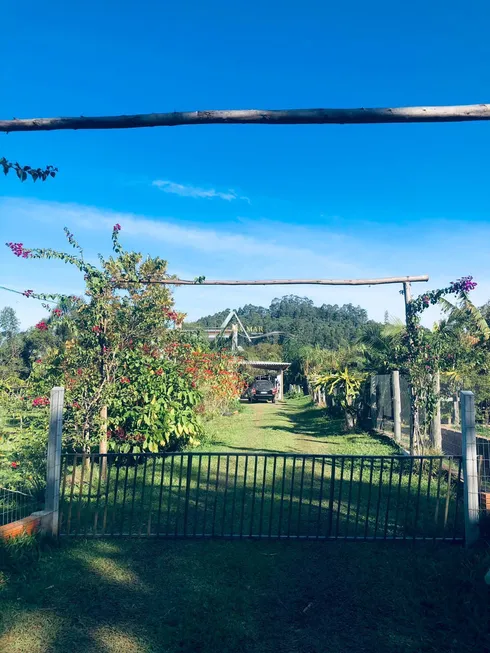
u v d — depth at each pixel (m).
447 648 3.79
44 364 9.98
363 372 18.70
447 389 13.33
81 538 5.88
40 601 4.33
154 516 6.77
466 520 5.86
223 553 5.55
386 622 4.15
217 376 16.86
